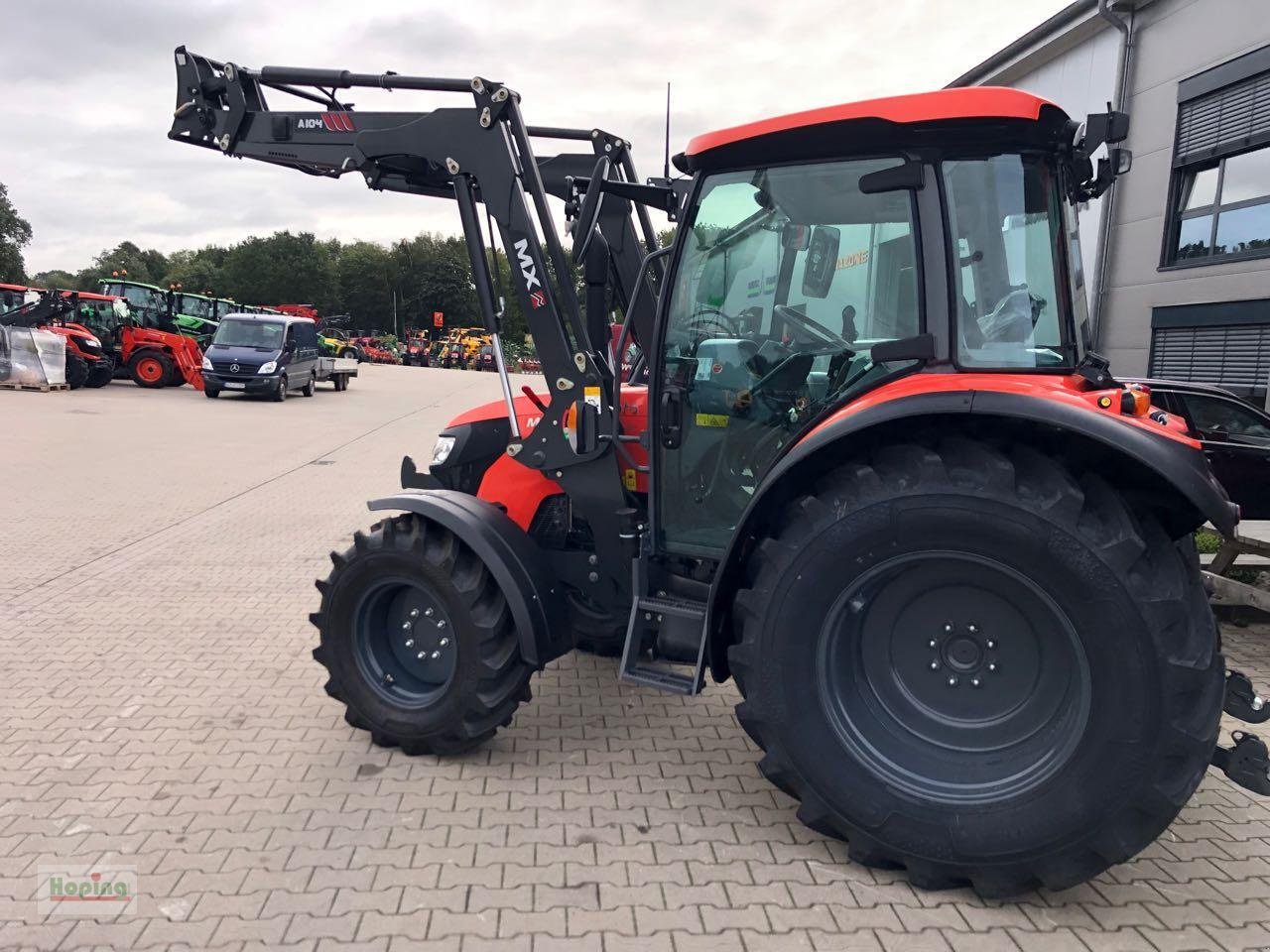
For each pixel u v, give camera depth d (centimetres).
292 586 596
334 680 359
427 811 307
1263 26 898
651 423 338
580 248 321
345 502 906
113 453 1182
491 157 353
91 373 2105
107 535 736
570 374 356
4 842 284
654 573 349
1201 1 972
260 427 1536
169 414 1691
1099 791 239
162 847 282
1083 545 237
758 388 322
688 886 266
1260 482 625
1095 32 1123
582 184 352
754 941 241
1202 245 1002
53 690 413
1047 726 260
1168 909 260
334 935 240
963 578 262
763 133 288
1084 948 241
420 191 430
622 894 261
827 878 272
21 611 533
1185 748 233
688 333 330
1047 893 266
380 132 371
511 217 354
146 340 2211
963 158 277
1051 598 245
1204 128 982
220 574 623
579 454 357
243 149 400
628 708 404
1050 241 277
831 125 279
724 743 369
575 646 465
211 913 248
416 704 347
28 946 234
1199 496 233
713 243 319
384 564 342
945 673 273
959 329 278
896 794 261
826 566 264
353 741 364
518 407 429
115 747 354
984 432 266
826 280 303
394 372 3703
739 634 299
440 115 360
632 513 355
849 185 292
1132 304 1094
